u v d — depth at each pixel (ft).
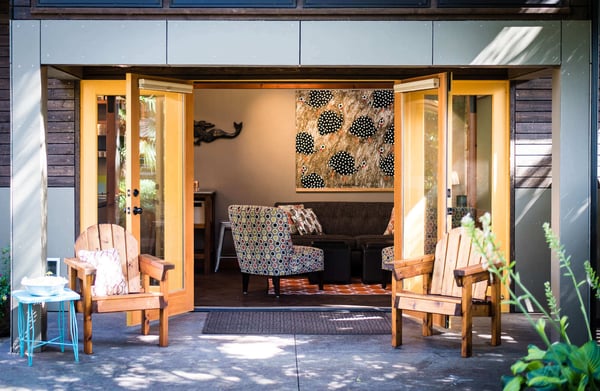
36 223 17.98
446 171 20.36
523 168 23.40
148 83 20.80
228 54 18.08
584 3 18.33
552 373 9.27
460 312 17.25
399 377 15.67
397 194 22.50
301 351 17.95
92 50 17.99
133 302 17.85
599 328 19.03
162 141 21.89
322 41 18.10
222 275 31.60
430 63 18.15
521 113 23.35
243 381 15.35
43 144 18.11
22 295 16.92
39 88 17.98
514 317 22.44
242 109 34.78
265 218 25.62
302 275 28.84
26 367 16.38
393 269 18.33
